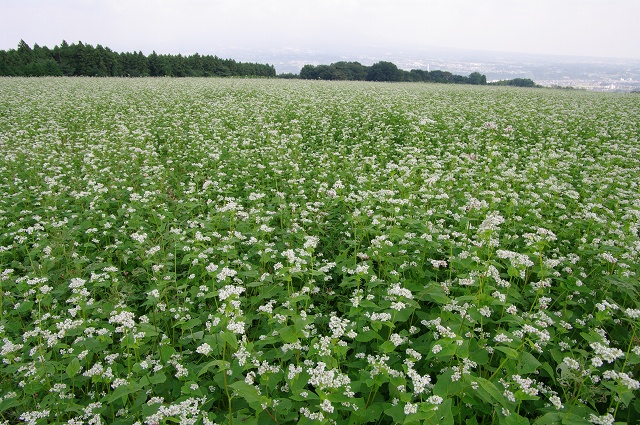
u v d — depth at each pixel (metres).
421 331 6.02
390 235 7.02
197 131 17.58
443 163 13.28
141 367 4.55
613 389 4.07
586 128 20.22
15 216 9.48
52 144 15.90
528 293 6.27
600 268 6.76
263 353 5.18
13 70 57.03
